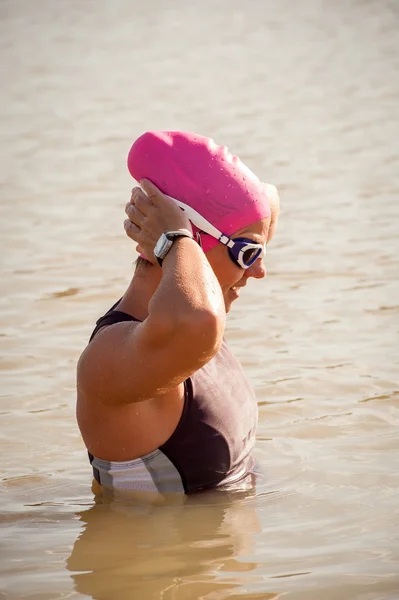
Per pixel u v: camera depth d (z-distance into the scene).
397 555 9.64
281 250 25.55
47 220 29.92
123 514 10.91
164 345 9.22
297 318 19.73
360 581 9.11
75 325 19.56
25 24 108.38
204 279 9.38
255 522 10.54
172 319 9.09
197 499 11.01
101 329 10.12
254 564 9.55
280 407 14.78
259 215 10.39
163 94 59.84
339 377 16.12
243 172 10.47
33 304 21.14
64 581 9.33
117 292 21.94
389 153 39.47
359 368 16.56
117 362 9.63
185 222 10.01
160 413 10.53
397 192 32.34
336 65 70.06
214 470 10.94
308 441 13.31
